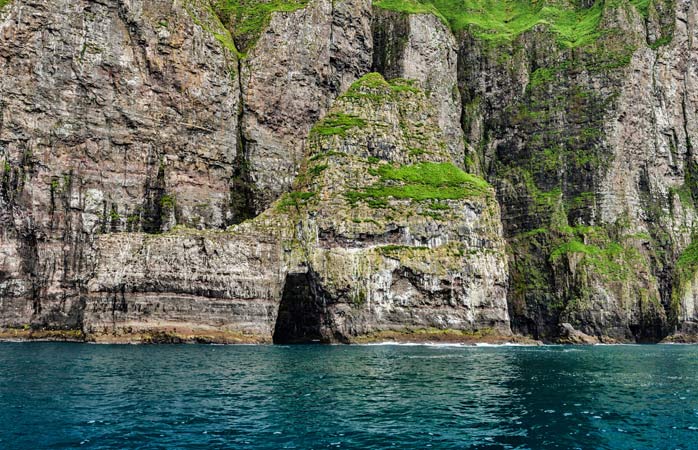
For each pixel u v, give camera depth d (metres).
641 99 130.12
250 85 97.50
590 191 124.25
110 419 29.14
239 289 77.56
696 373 52.06
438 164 102.50
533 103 135.00
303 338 88.25
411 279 86.69
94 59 83.88
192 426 28.16
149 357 55.62
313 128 99.88
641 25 138.50
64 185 81.00
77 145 82.19
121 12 86.56
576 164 126.88
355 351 68.44
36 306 79.81
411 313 85.94
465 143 133.25
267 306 79.38
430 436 27.17
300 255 85.06
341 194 89.31
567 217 125.00
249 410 31.70
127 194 84.19
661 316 114.50
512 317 120.69
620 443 26.95
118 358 54.25
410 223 88.88
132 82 86.25
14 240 78.88
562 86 133.38
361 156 95.38
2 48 78.94
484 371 49.88
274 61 99.88
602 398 37.56
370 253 85.69
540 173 129.50
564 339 109.56
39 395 34.69
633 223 123.06
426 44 124.62
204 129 91.44
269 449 24.84
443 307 87.81
